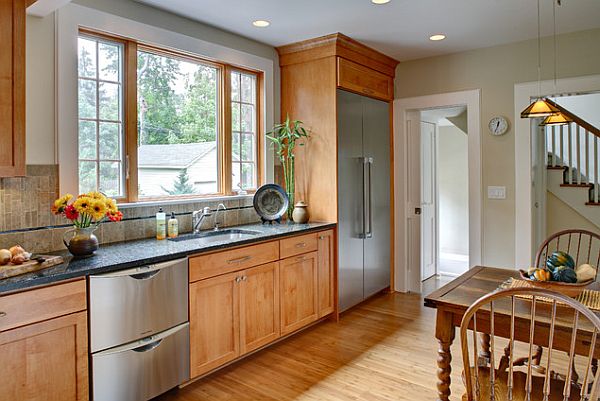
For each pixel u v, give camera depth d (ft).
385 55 13.94
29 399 5.92
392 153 15.26
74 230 7.63
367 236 13.67
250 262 9.47
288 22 10.84
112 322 6.86
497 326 6.03
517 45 12.67
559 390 5.73
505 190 13.02
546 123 8.17
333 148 12.26
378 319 12.50
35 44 7.78
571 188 15.62
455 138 22.77
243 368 9.41
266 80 12.71
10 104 6.72
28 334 5.89
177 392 8.39
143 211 9.71
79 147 8.71
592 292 6.77
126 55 9.44
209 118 11.50
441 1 9.61
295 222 12.23
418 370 9.26
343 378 8.93
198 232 10.52
